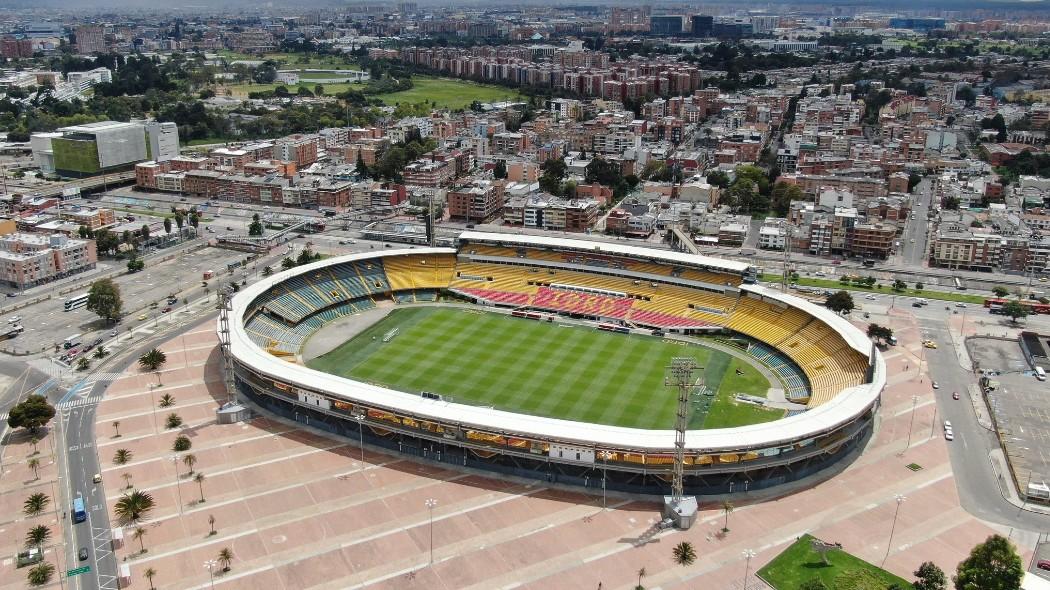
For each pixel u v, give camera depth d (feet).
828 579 532.73
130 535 574.97
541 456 640.17
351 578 534.37
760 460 632.79
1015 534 588.50
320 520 595.47
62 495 621.72
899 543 574.15
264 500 618.85
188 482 641.81
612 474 645.10
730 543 573.33
